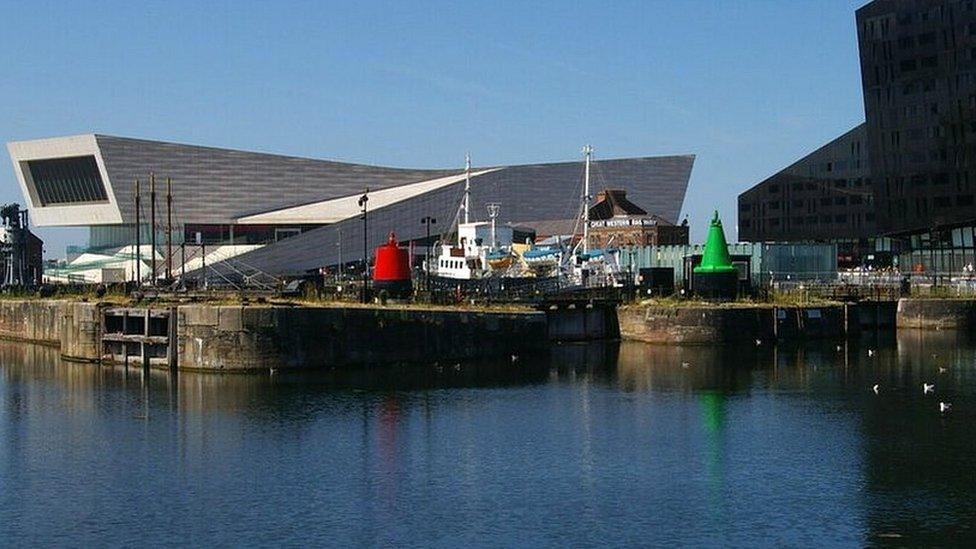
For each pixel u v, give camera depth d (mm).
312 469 45656
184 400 59969
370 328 71312
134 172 170375
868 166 164625
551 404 59219
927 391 62969
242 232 176125
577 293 94250
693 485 43188
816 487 42844
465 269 108812
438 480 43938
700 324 87312
